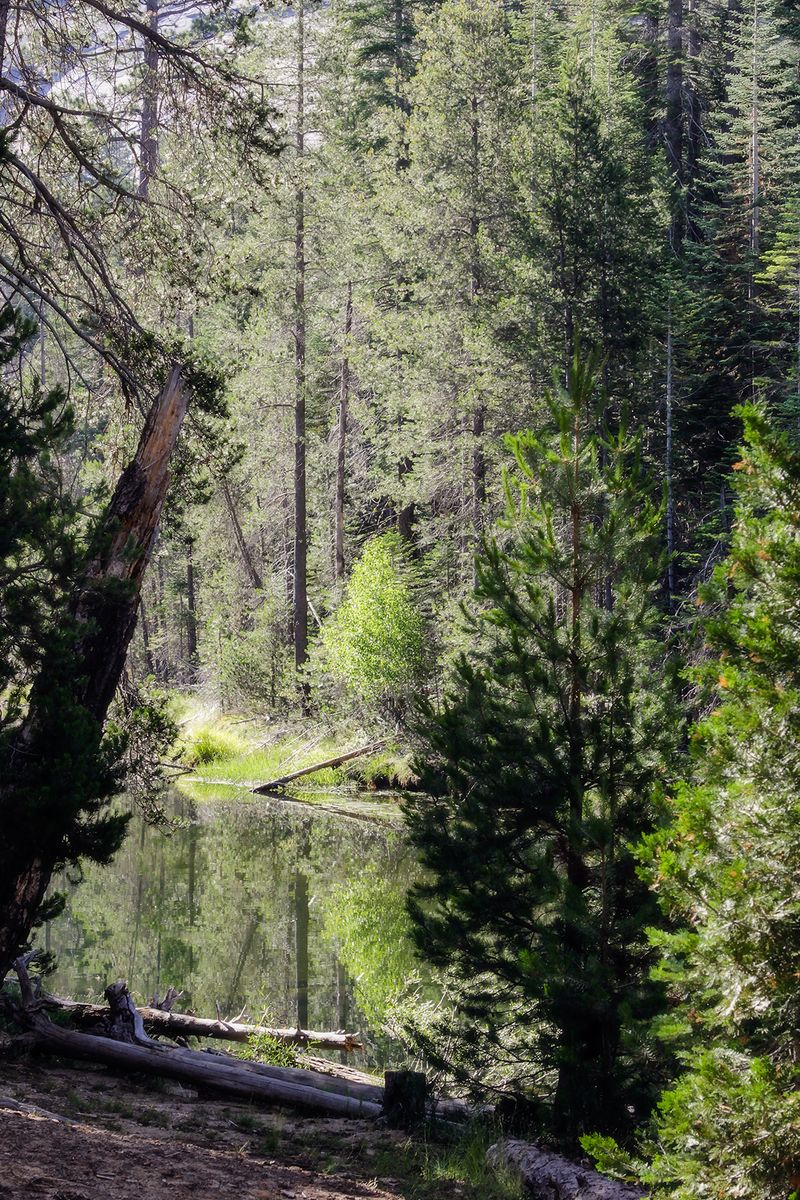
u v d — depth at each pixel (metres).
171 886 23.09
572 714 9.75
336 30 37.03
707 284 38.94
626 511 9.95
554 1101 9.14
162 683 52.47
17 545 8.73
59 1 13.88
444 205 35.41
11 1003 10.10
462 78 35.16
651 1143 5.71
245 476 41.03
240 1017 14.14
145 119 14.33
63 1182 5.62
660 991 8.48
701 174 49.84
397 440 36.41
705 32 53.75
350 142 46.56
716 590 5.79
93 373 14.77
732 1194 4.95
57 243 14.44
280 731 39.75
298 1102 9.95
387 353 39.09
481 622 10.49
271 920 20.27
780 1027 5.48
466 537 34.09
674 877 5.43
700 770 5.80
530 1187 7.72
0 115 14.30
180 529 15.09
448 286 35.03
